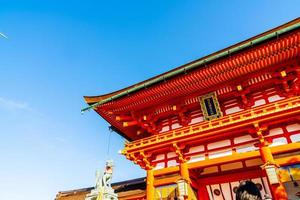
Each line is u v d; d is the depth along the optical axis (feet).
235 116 45.75
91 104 63.36
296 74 46.42
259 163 50.08
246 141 45.50
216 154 47.19
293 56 45.52
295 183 37.52
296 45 43.11
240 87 49.75
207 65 48.75
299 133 41.34
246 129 44.93
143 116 59.98
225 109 53.11
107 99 59.21
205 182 53.06
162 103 58.08
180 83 52.60
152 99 57.11
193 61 51.49
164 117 60.64
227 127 45.44
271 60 46.39
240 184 50.03
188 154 50.55
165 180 49.96
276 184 36.76
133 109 60.85
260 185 47.93
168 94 55.52
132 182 77.61
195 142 49.80
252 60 46.50
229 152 46.01
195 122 55.52
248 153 43.62
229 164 53.01
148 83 54.29
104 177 49.01
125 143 56.34
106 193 46.06
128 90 56.80
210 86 53.01
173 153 52.80
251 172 49.26
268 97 49.37
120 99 58.70
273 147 41.78
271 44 43.55
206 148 49.16
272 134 43.60
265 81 49.60
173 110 57.57
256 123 42.83
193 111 57.72
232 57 46.60
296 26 40.60
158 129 59.82
